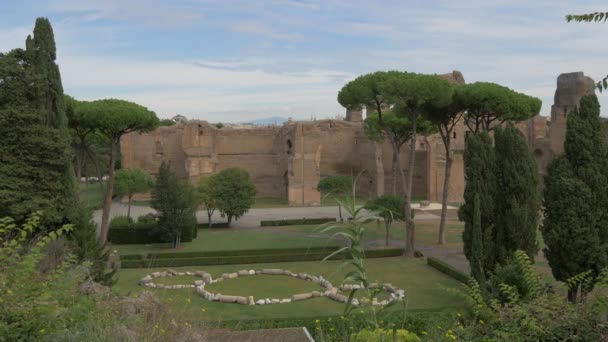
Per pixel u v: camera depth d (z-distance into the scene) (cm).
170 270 3972
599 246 2511
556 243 2586
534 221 2864
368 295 1082
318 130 8125
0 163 2988
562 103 8094
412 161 4559
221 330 1930
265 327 2358
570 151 2633
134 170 6562
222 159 8894
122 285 3547
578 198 2530
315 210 7500
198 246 4978
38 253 1290
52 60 3250
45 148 3034
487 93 4628
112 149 4891
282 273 3941
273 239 5303
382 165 8138
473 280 1769
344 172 9000
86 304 1228
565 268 2591
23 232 1354
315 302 3130
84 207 2861
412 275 3819
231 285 3597
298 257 4359
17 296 1139
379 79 4400
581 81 7888
